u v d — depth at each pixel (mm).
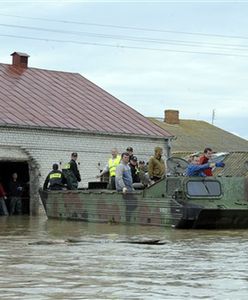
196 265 10352
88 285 8344
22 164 32844
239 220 19031
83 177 33156
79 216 22969
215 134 59688
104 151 33969
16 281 8633
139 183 22562
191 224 18547
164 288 8156
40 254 11781
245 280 8836
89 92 38125
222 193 19328
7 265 10211
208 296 7641
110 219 21281
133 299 7426
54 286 8250
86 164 33312
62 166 32375
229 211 18641
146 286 8297
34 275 9164
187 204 18547
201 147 56156
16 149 31000
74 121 33469
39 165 31578
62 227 19688
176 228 18703
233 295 7719
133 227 19266
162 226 19219
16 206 30516
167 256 11578
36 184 31344
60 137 32438
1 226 20453
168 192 19281
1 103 32656
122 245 13617
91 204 22266
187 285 8398
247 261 10906
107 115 35719
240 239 15352
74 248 12914
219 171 42781
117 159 23469
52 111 33750
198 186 19156
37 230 18422
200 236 16188
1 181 33562
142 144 35438
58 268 9891
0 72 36688
